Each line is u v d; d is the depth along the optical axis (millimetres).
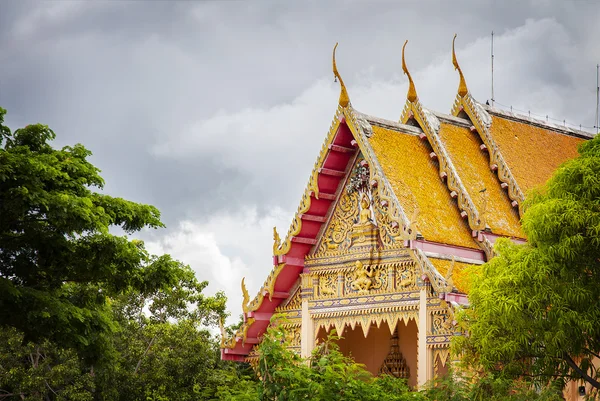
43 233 33594
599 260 28953
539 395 28219
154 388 48719
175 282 36344
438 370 35906
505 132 41594
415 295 35062
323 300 38000
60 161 34906
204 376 49219
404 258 35688
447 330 33875
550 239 28812
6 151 32750
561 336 28078
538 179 40469
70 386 48844
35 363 54062
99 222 33375
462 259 35531
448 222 36344
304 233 38594
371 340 40438
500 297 28703
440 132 39250
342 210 38094
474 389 29297
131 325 51188
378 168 36250
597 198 28625
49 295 33406
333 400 26266
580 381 34250
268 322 39594
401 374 39000
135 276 35781
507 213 38375
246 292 39719
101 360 35562
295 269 39031
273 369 26625
